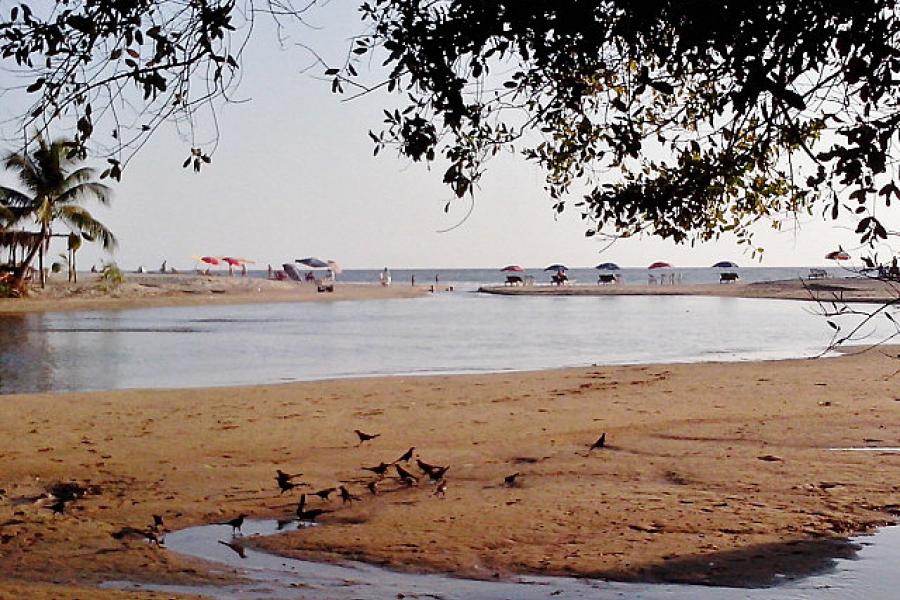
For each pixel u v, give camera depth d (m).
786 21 3.81
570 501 8.94
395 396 16.34
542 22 4.11
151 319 44.75
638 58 4.62
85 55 4.11
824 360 22.05
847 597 6.36
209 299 62.53
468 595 6.52
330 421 13.77
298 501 9.21
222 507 9.01
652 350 27.42
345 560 7.38
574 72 4.57
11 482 10.09
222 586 6.79
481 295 80.00
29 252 54.12
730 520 8.20
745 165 5.51
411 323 41.69
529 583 6.76
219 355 26.38
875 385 17.03
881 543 7.53
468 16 4.15
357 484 9.86
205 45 4.14
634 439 12.09
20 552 7.62
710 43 4.05
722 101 4.24
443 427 13.21
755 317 44.22
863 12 3.73
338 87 4.43
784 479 9.68
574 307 56.78
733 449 11.32
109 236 52.38
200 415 14.37
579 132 5.44
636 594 6.49
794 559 7.16
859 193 4.12
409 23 4.27
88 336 33.53
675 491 9.28
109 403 15.59
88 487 9.87
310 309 55.94
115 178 4.25
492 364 23.67
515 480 9.88
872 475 9.78
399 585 6.76
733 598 6.39
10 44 4.08
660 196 5.55
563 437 12.36
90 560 7.43
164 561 7.39
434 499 9.14
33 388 18.98
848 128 4.09
